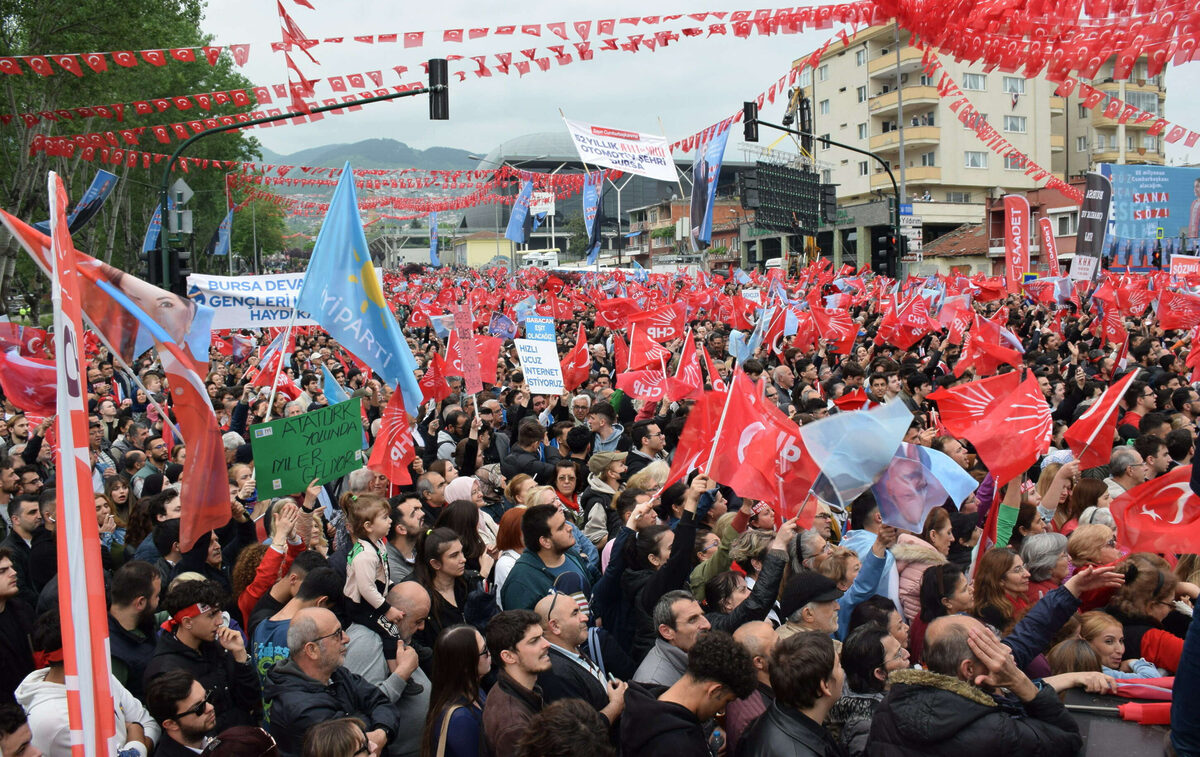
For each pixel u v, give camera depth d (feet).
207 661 17.79
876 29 176.76
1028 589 19.29
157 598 18.74
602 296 116.37
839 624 18.39
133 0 87.71
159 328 18.52
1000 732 12.26
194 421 18.80
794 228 159.22
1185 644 11.00
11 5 83.66
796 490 19.74
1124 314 76.13
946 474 18.92
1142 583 17.62
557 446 38.91
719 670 13.66
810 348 60.80
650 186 367.25
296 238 407.44
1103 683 14.62
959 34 32.76
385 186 131.75
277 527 20.57
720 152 74.79
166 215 63.21
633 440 34.30
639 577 19.88
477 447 34.45
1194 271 88.43
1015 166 184.34
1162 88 155.33
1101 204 83.87
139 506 26.37
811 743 13.71
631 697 14.06
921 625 18.43
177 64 134.00
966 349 45.32
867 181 192.44
